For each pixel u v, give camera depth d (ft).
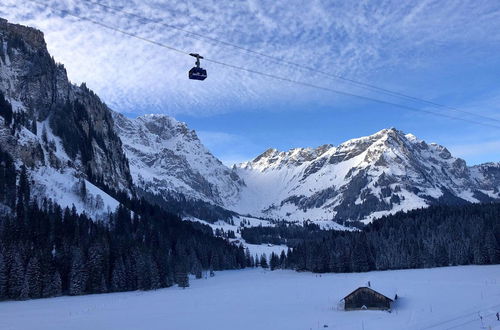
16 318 352.69
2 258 464.24
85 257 531.50
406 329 283.18
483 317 300.20
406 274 639.35
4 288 460.14
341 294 480.64
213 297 484.74
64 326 317.42
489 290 431.02
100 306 419.13
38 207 625.41
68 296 495.00
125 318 349.61
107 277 547.90
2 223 531.91
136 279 559.38
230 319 339.77
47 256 503.61
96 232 607.78
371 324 306.55
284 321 327.26
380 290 394.11
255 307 404.57
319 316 348.79
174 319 342.64
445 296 413.80
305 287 563.89
